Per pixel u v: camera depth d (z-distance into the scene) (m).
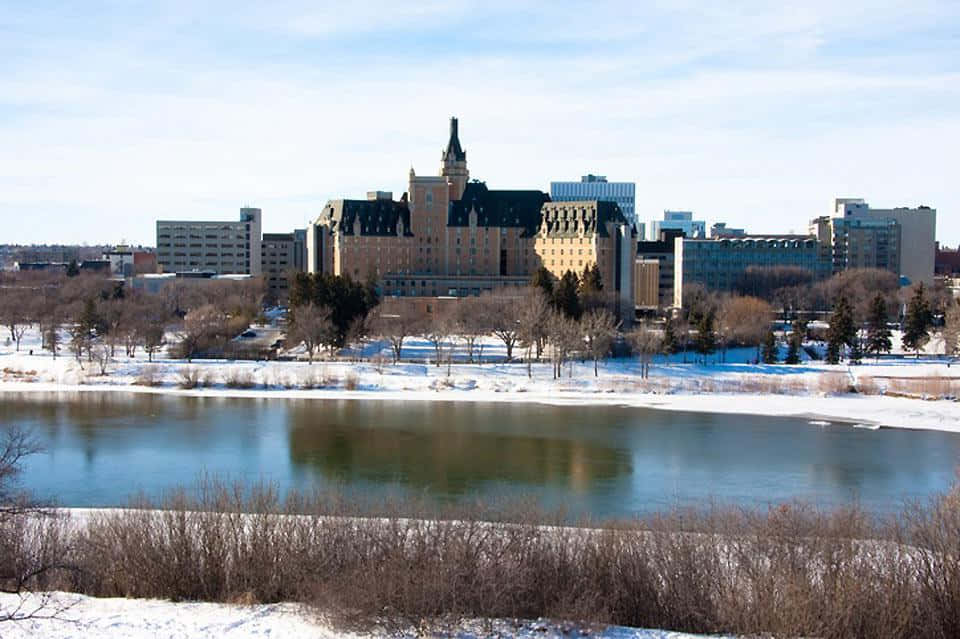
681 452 136.38
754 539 73.31
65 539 77.00
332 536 74.38
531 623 65.19
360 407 169.75
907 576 67.00
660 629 66.44
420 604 63.81
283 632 62.69
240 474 121.50
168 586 72.06
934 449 138.62
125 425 152.00
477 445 140.25
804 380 191.12
